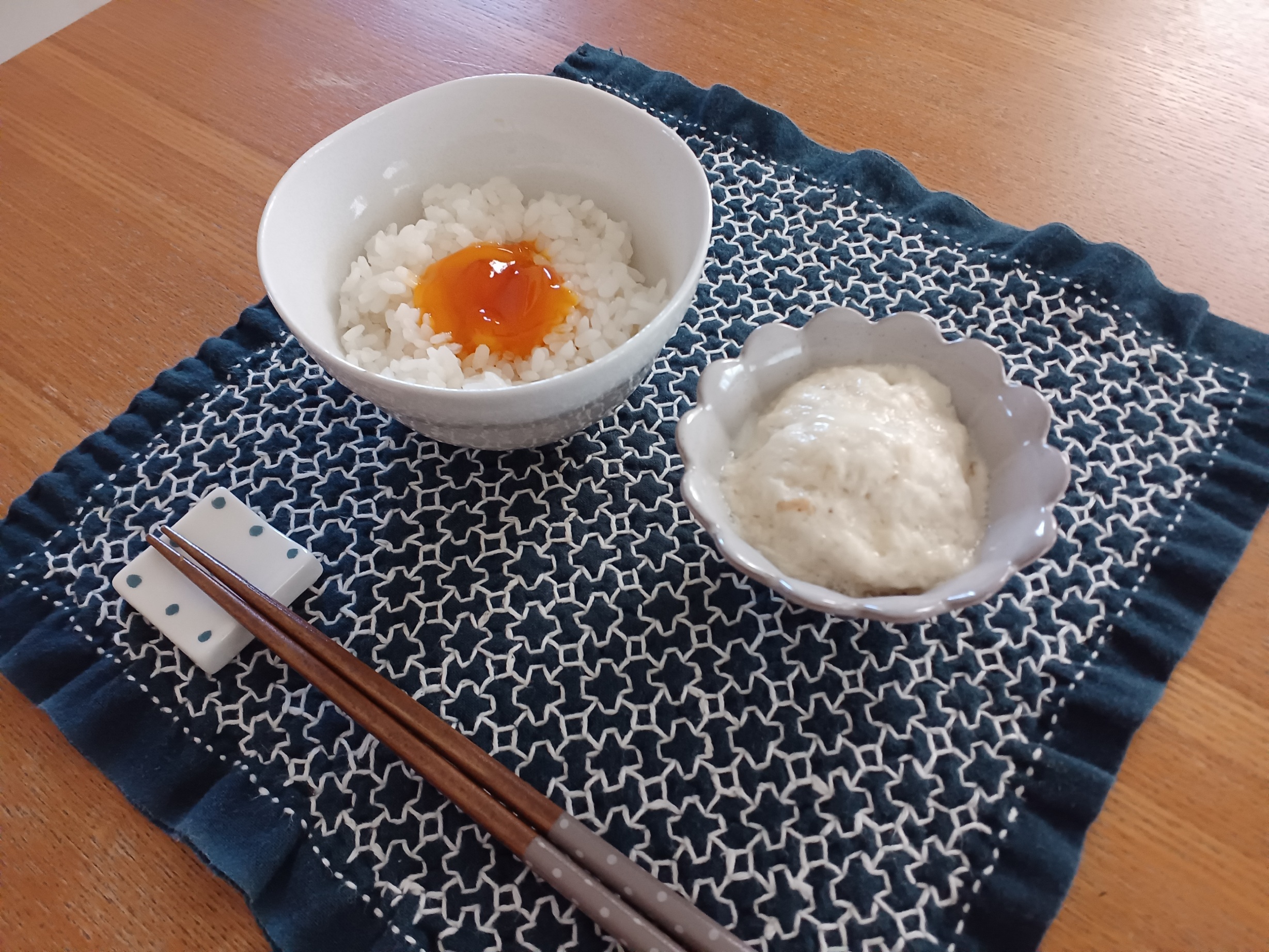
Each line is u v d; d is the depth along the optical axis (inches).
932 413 9.8
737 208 13.1
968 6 15.1
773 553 9.3
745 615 10.0
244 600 10.0
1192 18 14.6
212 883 9.0
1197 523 10.1
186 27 16.1
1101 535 10.1
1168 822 8.7
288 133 14.4
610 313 11.1
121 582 10.3
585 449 11.3
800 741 9.3
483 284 11.2
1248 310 11.6
